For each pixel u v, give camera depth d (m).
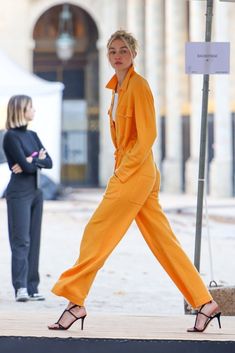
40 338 11.89
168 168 68.88
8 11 77.69
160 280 23.38
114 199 12.14
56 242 33.12
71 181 81.25
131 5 72.31
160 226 12.43
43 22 80.94
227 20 62.38
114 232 12.20
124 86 12.30
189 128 73.31
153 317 14.12
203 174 15.98
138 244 32.62
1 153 48.03
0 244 32.28
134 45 12.41
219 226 40.31
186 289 12.46
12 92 48.41
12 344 11.91
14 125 18.80
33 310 17.50
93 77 82.75
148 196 12.41
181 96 72.62
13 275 19.08
